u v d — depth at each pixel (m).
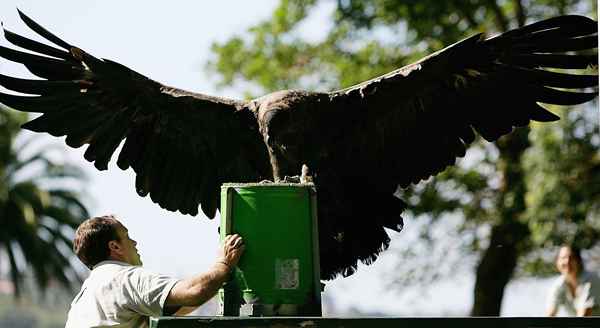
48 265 43.50
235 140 10.23
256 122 10.05
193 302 7.85
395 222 10.42
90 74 10.27
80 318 8.38
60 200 44.22
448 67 10.15
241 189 7.88
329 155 10.09
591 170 25.08
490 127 10.47
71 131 10.38
